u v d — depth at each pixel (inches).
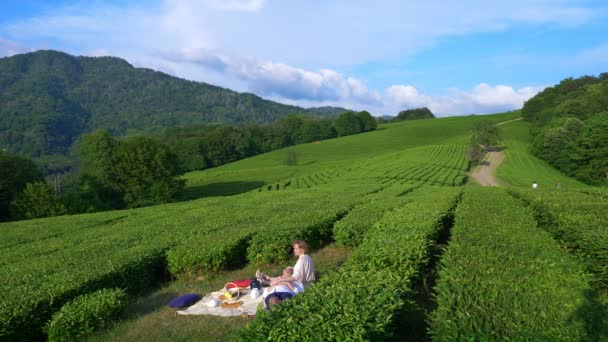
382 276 267.1
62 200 2053.4
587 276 259.0
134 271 409.1
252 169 3855.8
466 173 2785.4
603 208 529.7
